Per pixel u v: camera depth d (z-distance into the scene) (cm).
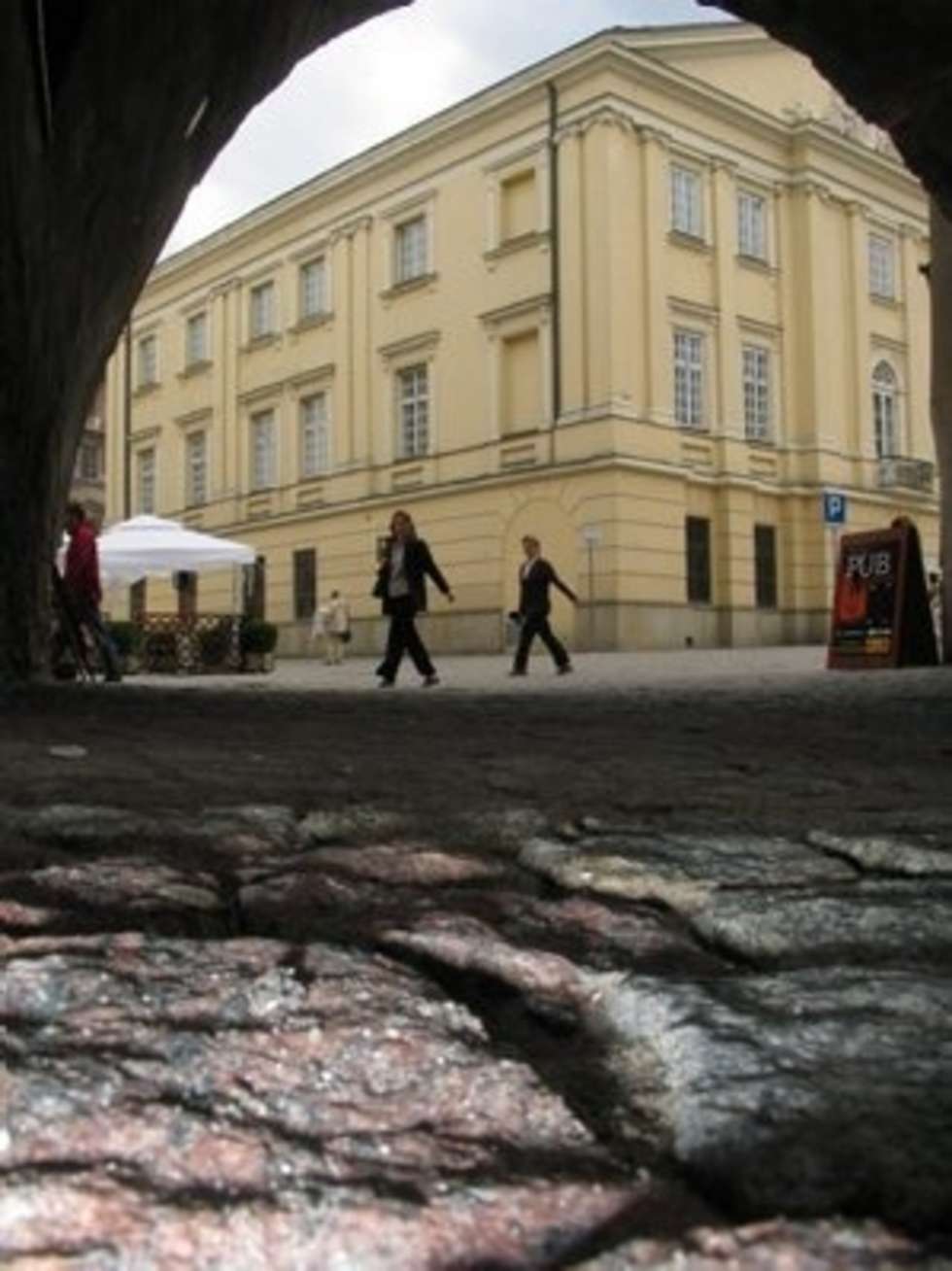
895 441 3944
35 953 202
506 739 655
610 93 3244
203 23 955
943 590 1603
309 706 937
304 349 4056
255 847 311
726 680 1377
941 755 571
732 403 3519
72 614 1445
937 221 1546
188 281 4500
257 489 4234
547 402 3350
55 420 1068
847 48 924
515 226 3484
